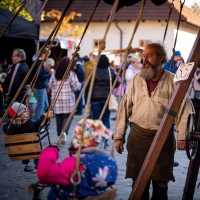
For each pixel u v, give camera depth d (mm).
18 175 7066
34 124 6094
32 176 7008
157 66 4613
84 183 3012
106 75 9148
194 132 4477
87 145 3059
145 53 4645
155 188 4738
